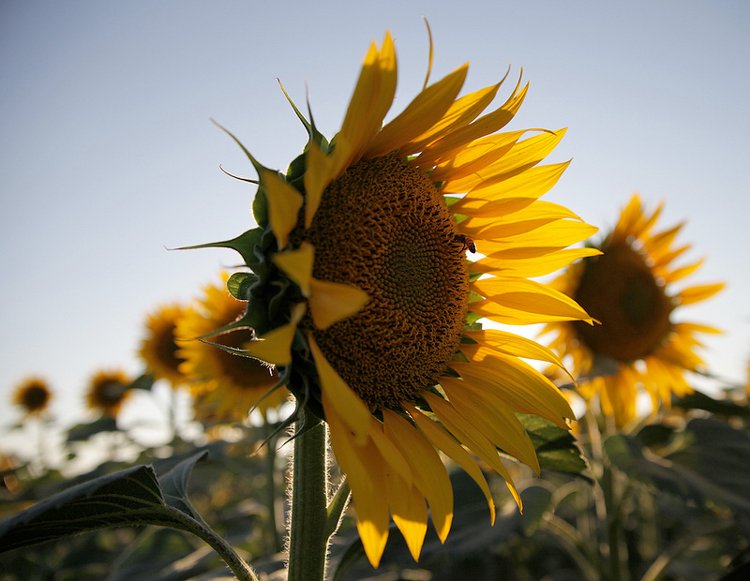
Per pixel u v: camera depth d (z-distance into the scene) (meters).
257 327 0.31
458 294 0.41
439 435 0.36
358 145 0.36
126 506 0.35
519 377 0.42
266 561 0.60
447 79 0.35
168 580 0.63
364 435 0.27
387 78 0.33
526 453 0.39
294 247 0.36
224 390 0.90
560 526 0.78
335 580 0.41
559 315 0.43
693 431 0.73
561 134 0.42
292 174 0.33
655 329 0.86
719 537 0.85
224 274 0.74
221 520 1.06
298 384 0.32
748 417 0.83
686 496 0.62
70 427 1.20
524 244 0.44
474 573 0.81
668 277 0.90
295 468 0.37
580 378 0.78
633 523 1.19
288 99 0.34
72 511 0.33
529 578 1.05
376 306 0.37
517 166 0.42
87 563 1.03
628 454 0.67
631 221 0.88
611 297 0.85
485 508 0.63
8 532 0.30
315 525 0.36
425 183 0.40
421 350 0.39
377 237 0.37
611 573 0.75
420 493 0.34
